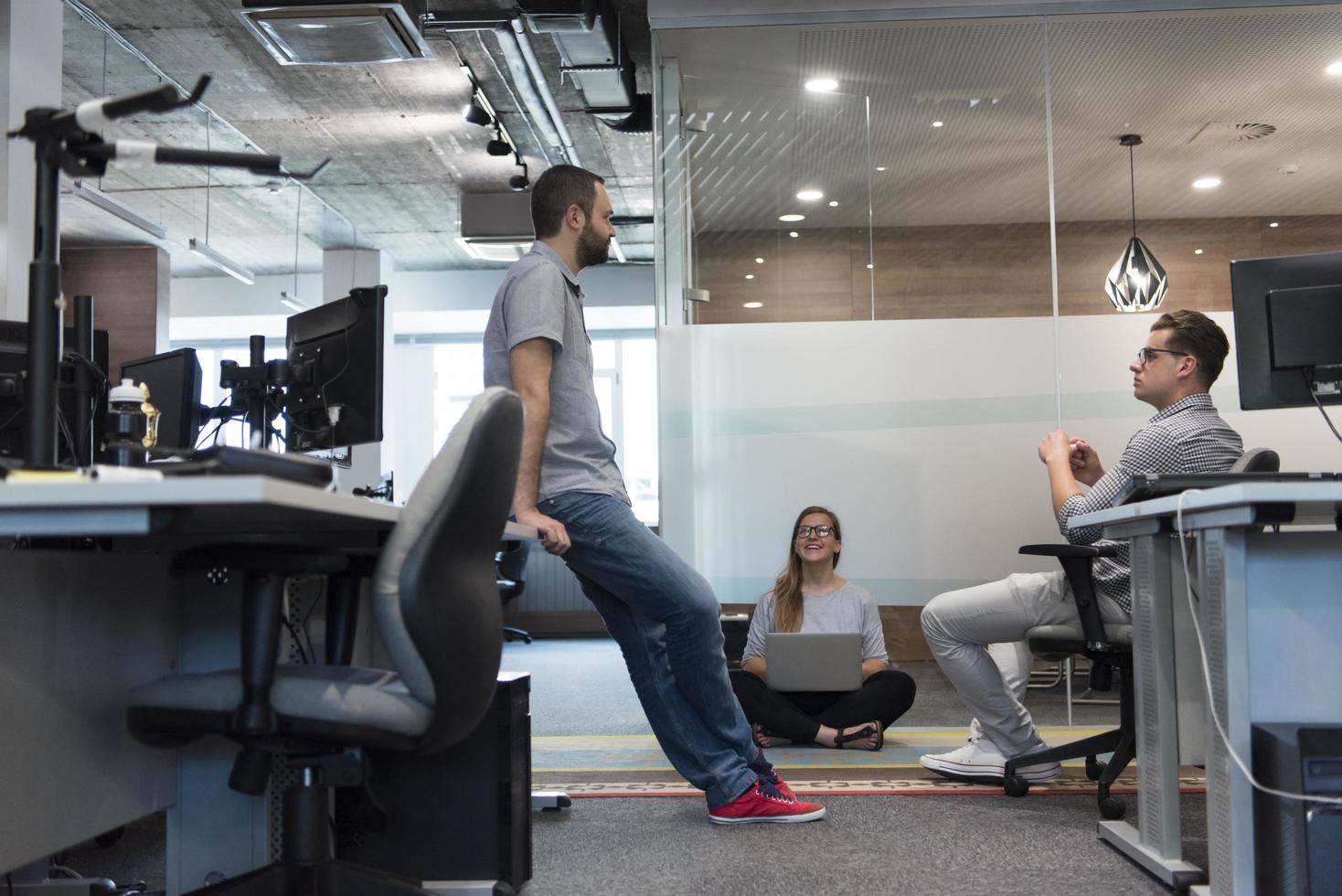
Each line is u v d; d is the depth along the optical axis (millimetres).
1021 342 4457
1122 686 2676
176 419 2855
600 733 4332
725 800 2604
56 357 1639
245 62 6516
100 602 1834
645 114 6594
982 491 4387
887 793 2953
